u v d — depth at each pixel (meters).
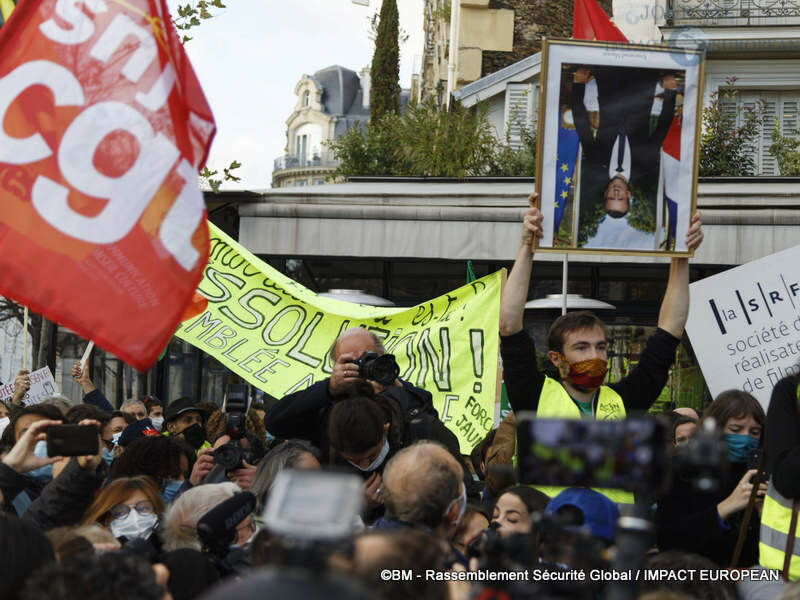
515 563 1.99
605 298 11.80
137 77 4.21
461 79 20.30
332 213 11.73
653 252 4.96
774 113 17.14
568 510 3.23
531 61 18.09
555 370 4.73
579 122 5.00
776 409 3.37
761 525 3.52
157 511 4.01
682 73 5.02
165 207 4.11
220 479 4.38
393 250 11.57
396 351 7.87
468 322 7.72
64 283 4.04
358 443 4.18
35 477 4.72
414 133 16.73
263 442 6.78
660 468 1.81
